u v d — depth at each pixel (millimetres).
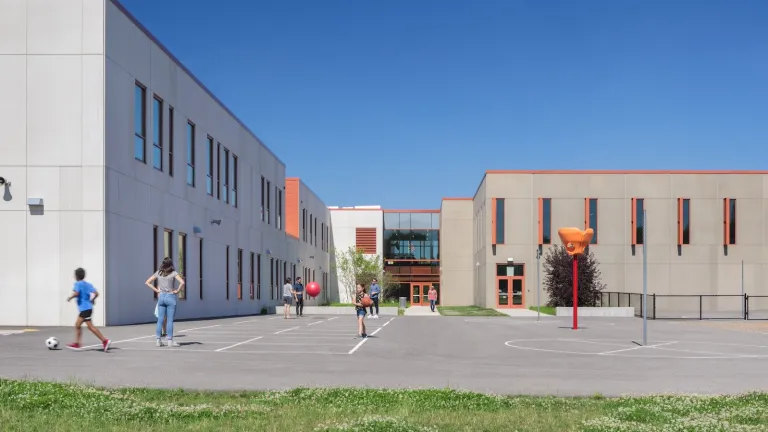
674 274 54500
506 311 50500
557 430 8000
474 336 24688
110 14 25297
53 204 24531
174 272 18188
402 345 20422
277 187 56125
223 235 40781
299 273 63906
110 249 25062
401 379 13023
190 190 34812
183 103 33875
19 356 15000
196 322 31375
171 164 32156
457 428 8062
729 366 16062
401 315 46031
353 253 76125
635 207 54781
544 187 55344
